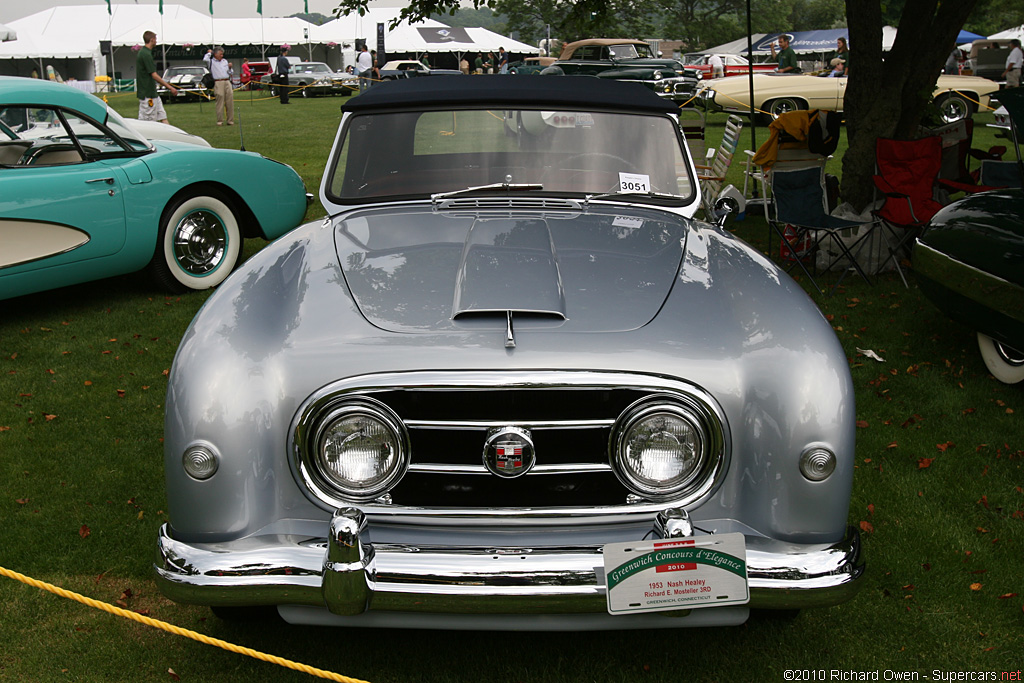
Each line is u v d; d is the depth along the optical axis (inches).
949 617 103.2
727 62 1205.7
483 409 84.4
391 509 85.6
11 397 166.1
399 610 79.4
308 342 87.7
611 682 92.5
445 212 123.4
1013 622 102.3
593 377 82.9
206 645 98.0
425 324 89.0
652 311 92.2
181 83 1112.8
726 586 80.4
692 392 83.9
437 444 85.7
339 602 78.0
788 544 84.0
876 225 240.7
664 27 2447.1
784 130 277.6
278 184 247.3
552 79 144.3
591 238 111.6
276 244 116.3
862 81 266.1
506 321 89.0
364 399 84.0
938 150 255.0
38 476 136.3
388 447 84.6
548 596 78.6
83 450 145.4
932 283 178.5
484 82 141.6
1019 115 160.7
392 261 103.4
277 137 587.8
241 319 90.8
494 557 79.6
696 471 85.4
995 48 984.3
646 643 99.0
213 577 81.0
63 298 231.8
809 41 1822.1
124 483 134.5
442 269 100.6
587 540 84.5
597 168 131.6
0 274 191.0
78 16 1886.1
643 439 84.5
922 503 129.0
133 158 217.5
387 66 1146.7
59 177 197.9
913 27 256.5
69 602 105.3
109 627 100.8
